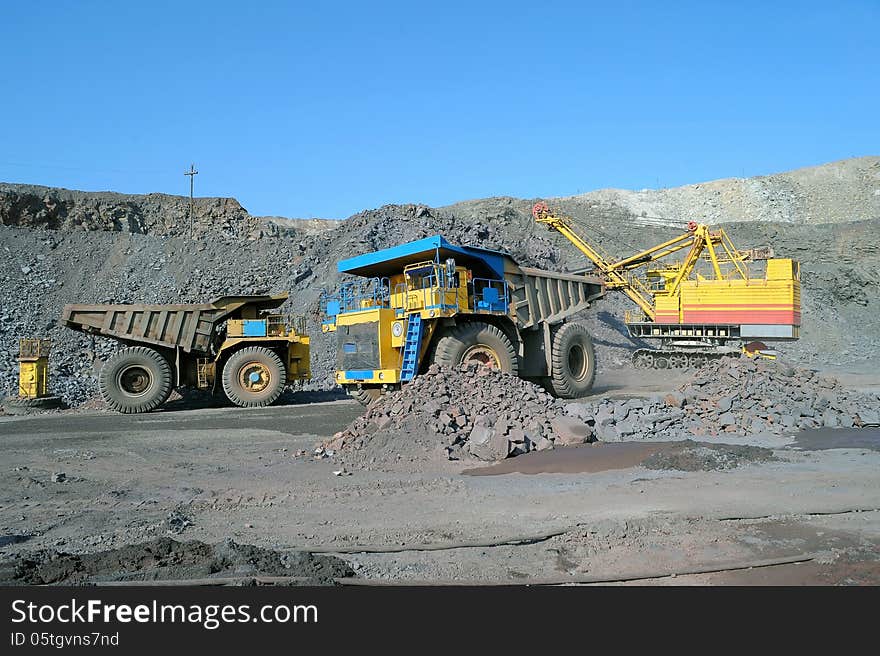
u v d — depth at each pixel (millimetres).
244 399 21453
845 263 50500
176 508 7754
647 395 21141
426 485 8680
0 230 34500
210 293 32875
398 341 15984
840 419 12453
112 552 5766
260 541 6359
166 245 36594
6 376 23906
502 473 9406
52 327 27781
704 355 30938
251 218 43000
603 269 35594
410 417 10953
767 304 30516
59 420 18359
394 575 5414
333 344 28703
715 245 33719
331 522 7016
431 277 16047
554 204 58375
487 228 38344
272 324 22625
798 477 8391
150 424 16875
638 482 8312
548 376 19828
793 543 5883
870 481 8109
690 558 5613
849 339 41375
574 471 9203
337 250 35000
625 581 5223
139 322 21234
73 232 36562
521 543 6105
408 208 38094
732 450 9797
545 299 19891
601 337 35281
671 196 89375
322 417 17672
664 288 33844
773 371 13969
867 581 5105
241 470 10133
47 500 8242
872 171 87688
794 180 90000
